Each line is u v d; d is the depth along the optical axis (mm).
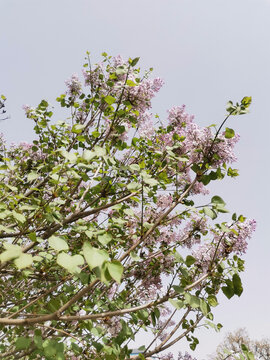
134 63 3256
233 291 2252
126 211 2898
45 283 3809
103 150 2613
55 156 4117
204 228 3762
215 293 2586
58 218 2750
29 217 2859
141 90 3895
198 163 2941
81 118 4836
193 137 2971
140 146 4773
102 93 4719
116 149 4047
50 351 2008
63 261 1283
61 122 4184
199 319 3189
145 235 2346
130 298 3824
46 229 3225
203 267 3170
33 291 4113
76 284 3631
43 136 4629
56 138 4523
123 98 3926
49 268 3021
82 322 2693
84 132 4379
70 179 3211
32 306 2945
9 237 3002
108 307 3225
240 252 2959
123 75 4223
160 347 3072
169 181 3812
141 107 4016
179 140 3922
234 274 2258
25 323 1808
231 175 2775
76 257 1340
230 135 2641
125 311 2039
